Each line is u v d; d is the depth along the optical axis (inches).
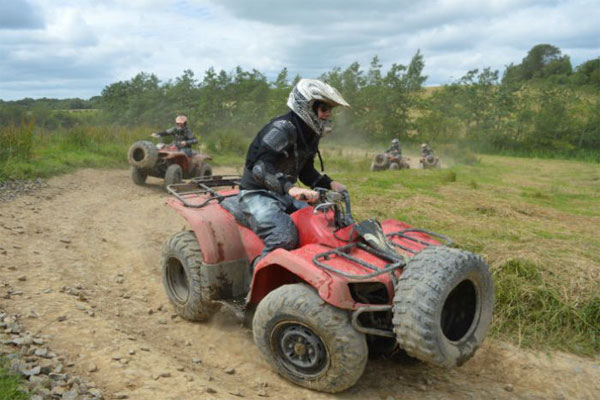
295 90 146.8
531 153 1800.0
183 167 487.8
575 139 1846.7
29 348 132.5
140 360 135.9
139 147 463.5
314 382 128.0
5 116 1481.3
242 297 165.9
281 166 151.5
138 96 2134.6
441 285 115.0
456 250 125.7
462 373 149.6
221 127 1925.4
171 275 181.6
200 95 2054.6
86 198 395.9
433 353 113.7
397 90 2014.0
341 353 121.1
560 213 338.3
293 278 148.9
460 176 576.1
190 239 173.0
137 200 407.2
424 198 350.3
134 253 254.5
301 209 149.7
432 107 2050.9
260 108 1952.5
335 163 850.8
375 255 136.3
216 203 177.0
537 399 137.5
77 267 221.9
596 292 182.4
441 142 1888.5
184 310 172.2
